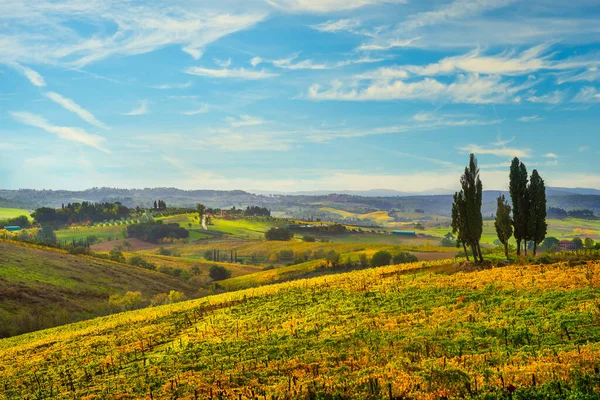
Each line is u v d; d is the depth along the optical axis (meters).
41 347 60.19
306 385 27.75
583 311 34.84
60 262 143.12
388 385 25.12
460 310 41.62
